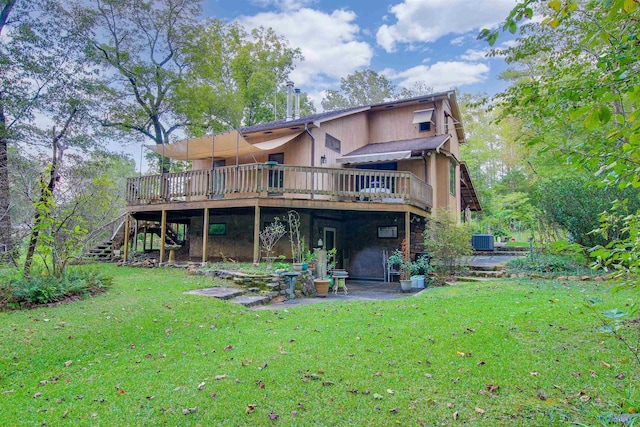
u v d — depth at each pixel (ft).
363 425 10.45
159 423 10.80
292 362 14.88
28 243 28.94
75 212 27.68
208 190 42.16
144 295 26.48
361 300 29.48
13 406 11.93
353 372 13.82
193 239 52.29
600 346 14.80
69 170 32.81
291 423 10.64
